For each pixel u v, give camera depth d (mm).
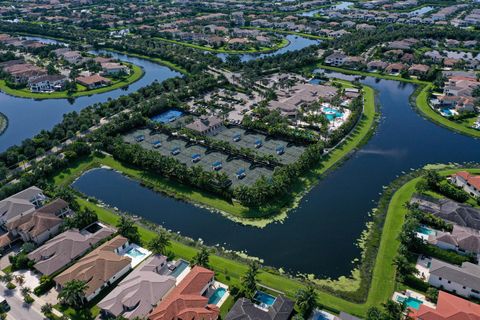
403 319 103625
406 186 168250
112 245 131000
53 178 179750
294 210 155250
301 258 131000
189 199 163250
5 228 145500
